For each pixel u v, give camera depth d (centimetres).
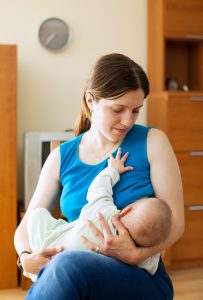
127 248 126
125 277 122
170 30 350
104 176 142
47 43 358
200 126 347
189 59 394
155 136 151
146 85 143
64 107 367
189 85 396
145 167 147
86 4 367
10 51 307
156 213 128
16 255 317
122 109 140
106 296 120
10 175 313
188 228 350
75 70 368
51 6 359
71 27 365
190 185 347
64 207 150
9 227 314
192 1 353
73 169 154
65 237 140
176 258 352
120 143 151
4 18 350
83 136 162
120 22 376
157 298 131
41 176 162
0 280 316
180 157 344
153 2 365
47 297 113
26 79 357
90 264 118
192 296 301
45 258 136
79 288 114
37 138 324
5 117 310
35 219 148
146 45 382
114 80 138
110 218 133
